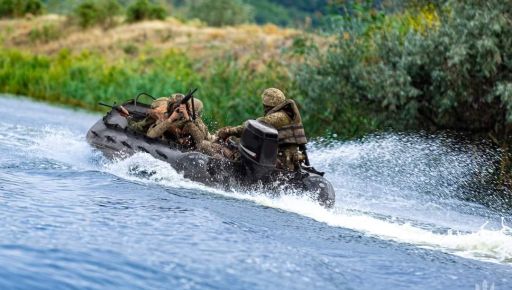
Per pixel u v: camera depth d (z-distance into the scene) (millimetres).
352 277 25844
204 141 42906
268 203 38000
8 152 45781
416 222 41281
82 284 21234
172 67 146875
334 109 78062
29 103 112250
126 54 195500
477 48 67062
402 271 27516
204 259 25219
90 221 28062
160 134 43625
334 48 80500
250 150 39344
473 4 69250
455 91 69500
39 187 33781
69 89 128875
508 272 28875
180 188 38625
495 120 70062
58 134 64125
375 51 77312
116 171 42094
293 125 40812
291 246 28734
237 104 88500
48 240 24797
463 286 26469
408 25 78812
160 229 28266
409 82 70562
